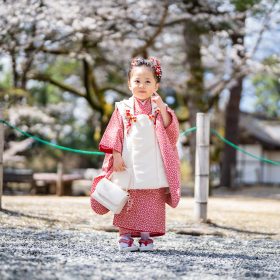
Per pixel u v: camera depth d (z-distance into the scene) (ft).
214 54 55.47
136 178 13.94
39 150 74.64
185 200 36.70
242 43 54.19
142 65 14.53
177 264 12.39
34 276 10.07
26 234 16.69
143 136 14.12
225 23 49.21
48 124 52.31
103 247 14.75
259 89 105.29
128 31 46.42
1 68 52.80
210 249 15.69
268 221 23.95
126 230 14.33
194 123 58.23
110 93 79.20
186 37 54.90
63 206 26.55
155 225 14.17
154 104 14.61
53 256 12.67
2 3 37.88
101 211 14.38
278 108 118.42
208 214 25.85
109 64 58.75
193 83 56.13
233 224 22.16
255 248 16.30
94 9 42.47
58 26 41.73
